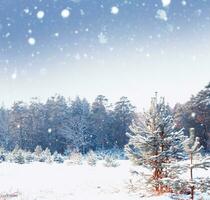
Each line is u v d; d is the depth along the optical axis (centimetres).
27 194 1930
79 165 4294
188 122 6788
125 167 3706
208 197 1379
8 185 2319
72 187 2183
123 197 1586
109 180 2414
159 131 1591
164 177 1556
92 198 1675
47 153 5534
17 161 4641
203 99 6806
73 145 8856
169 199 1395
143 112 1675
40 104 10312
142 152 1611
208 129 6588
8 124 10069
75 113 10025
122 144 9369
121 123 9506
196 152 1360
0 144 9619
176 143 1584
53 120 9531
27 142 9531
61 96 10500
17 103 10288
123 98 9800
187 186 1355
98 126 9562
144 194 1561
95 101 10288
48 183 2414
